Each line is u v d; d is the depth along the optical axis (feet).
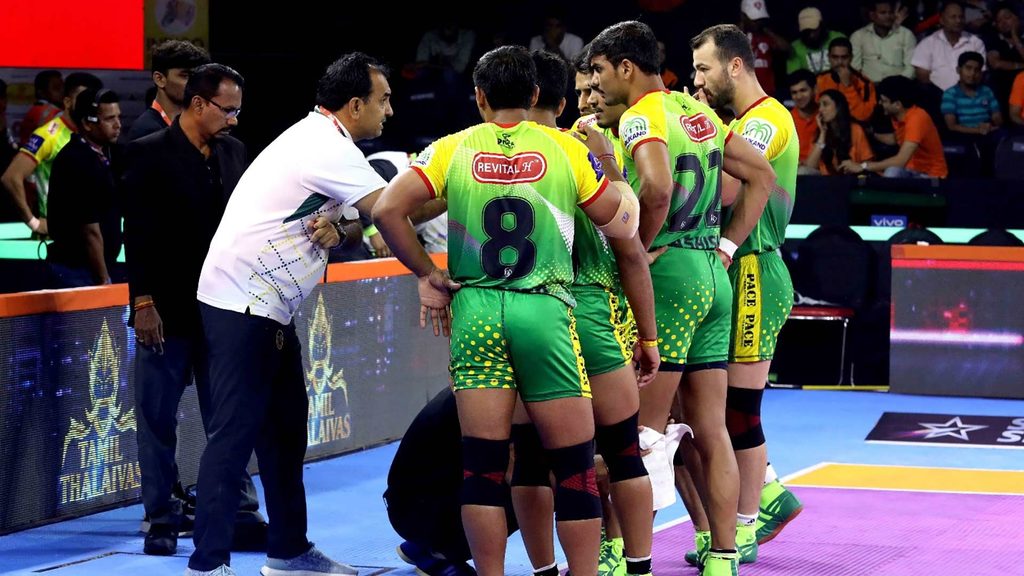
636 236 42.68
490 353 41.19
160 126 59.16
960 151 126.93
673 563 55.52
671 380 48.16
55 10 94.07
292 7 148.66
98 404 62.90
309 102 147.02
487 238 40.88
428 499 51.90
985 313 99.35
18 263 93.09
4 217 112.06
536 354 40.83
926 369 100.78
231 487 49.73
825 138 122.62
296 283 49.85
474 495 41.52
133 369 65.10
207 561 49.42
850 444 82.33
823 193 111.45
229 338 49.29
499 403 41.45
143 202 54.44
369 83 49.52
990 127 127.54
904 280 100.89
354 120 49.80
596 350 43.91
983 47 130.82
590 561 42.32
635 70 47.29
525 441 44.78
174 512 57.77
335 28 149.38
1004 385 99.14
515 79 41.60
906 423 89.30
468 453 41.91
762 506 57.72
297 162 48.70
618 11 146.41
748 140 52.90
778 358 105.70
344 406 77.56
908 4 134.92
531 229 40.75
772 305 53.72
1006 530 61.00
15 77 122.83
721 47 54.03
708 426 49.52
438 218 86.63
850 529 61.26
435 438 51.34
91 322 62.08
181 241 54.90
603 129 49.57
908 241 105.40
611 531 50.62
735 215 50.06
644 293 43.78
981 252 98.94
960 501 67.00
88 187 72.90
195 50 59.21
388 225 41.60
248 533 57.88
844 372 104.99
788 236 112.06
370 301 79.30
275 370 50.29
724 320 49.57
